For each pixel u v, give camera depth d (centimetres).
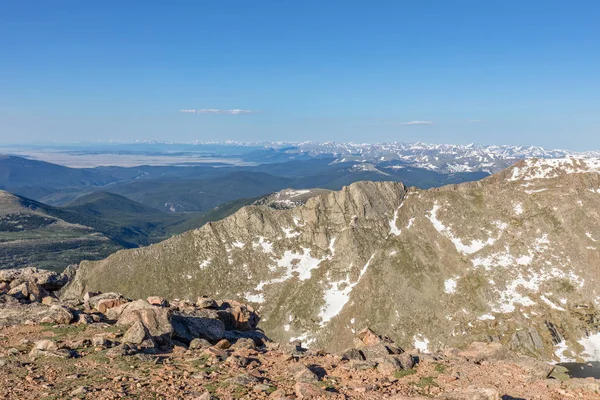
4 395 2219
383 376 2720
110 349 3036
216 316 4328
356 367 2897
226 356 3130
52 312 3928
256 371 2778
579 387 2514
